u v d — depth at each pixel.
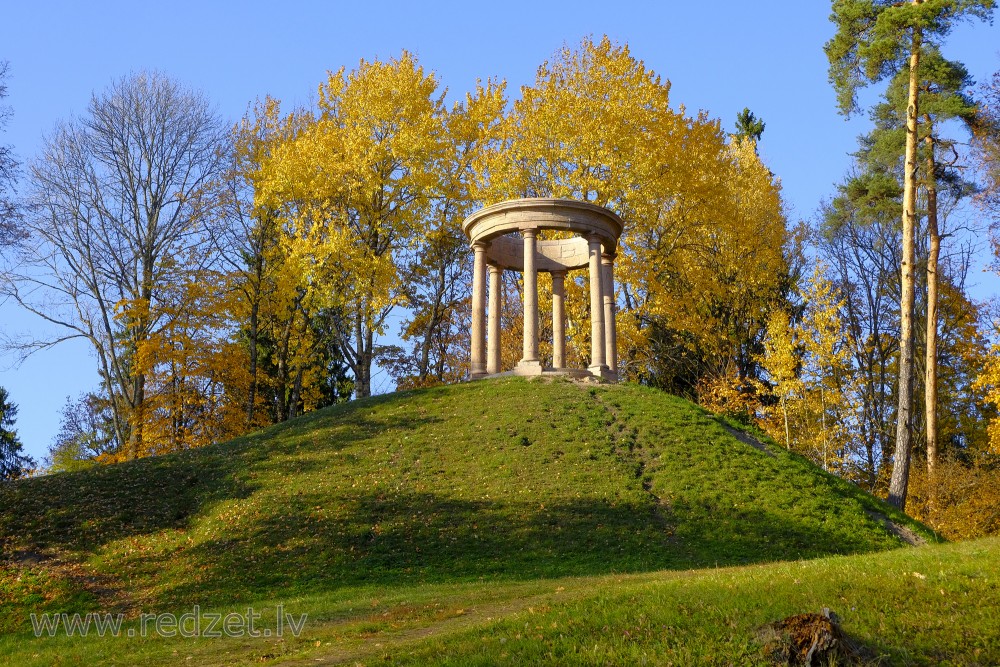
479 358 34.66
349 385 53.59
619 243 39.97
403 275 42.22
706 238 43.91
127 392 39.22
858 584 13.16
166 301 38.91
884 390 47.44
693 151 39.69
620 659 11.21
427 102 39.50
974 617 11.81
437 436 28.78
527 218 33.09
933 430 35.78
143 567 21.73
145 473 27.84
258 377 41.19
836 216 36.12
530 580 19.64
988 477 34.56
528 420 29.47
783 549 22.50
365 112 39.38
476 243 34.78
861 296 48.72
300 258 36.41
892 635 11.39
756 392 41.88
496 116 41.62
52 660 14.34
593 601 13.80
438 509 24.12
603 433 28.56
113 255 38.19
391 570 21.06
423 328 46.00
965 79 31.19
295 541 22.55
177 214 39.34
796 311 49.50
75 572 21.34
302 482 25.95
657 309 40.50
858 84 32.00
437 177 38.66
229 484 26.36
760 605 12.51
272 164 38.94
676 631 11.87
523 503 24.33
